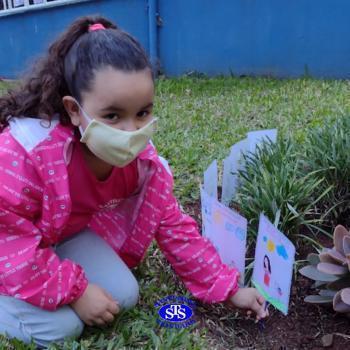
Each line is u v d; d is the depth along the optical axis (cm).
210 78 601
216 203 186
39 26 736
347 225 233
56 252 187
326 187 238
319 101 428
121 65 146
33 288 159
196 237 186
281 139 270
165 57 637
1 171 154
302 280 202
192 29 614
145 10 634
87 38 151
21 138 156
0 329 166
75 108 155
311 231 220
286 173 222
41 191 157
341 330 178
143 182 184
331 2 541
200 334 175
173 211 187
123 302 180
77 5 688
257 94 481
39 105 159
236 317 186
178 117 415
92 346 166
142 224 186
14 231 158
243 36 591
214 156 321
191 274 184
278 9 567
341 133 254
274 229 162
